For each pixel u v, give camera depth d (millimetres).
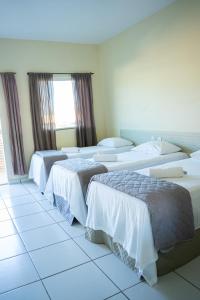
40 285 1998
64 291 1916
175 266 2088
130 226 2018
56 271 2160
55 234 2824
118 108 5258
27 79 4863
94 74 5574
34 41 4863
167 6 3695
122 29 4605
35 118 4918
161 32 3895
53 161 4219
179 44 3639
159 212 1907
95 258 2318
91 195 2539
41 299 1849
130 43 4578
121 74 4973
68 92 5309
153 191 2039
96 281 2004
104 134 5828
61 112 5281
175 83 3828
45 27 4219
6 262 2328
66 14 3727
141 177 2461
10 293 1927
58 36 4754
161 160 3607
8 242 2693
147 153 3998
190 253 2182
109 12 3775
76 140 5453
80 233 2824
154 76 4191
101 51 5457
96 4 3459
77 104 5324
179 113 3854
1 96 4645
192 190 2170
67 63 5223
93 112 5551
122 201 2117
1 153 5027
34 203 3867
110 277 2043
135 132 4859
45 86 4953
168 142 4098
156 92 4215
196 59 3436
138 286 1920
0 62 4609
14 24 3988
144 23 4176
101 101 5734
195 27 3359
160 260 1987
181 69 3684
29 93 4887
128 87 4848
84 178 2941
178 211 1999
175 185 2174
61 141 5309
